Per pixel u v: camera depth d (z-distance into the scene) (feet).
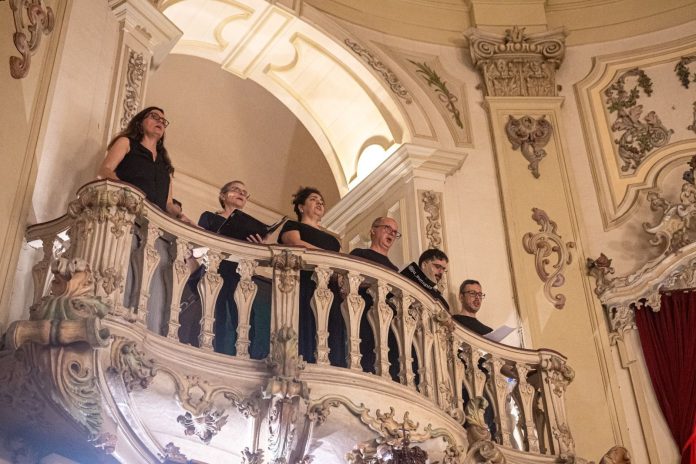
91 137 25.53
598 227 33.35
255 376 21.34
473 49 36.52
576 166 34.73
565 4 38.09
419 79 35.83
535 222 33.27
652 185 33.73
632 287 31.40
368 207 34.42
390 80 34.99
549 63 36.55
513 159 34.55
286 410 20.92
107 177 20.88
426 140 33.88
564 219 33.35
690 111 34.94
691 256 31.19
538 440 25.77
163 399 20.76
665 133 34.81
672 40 36.45
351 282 23.09
